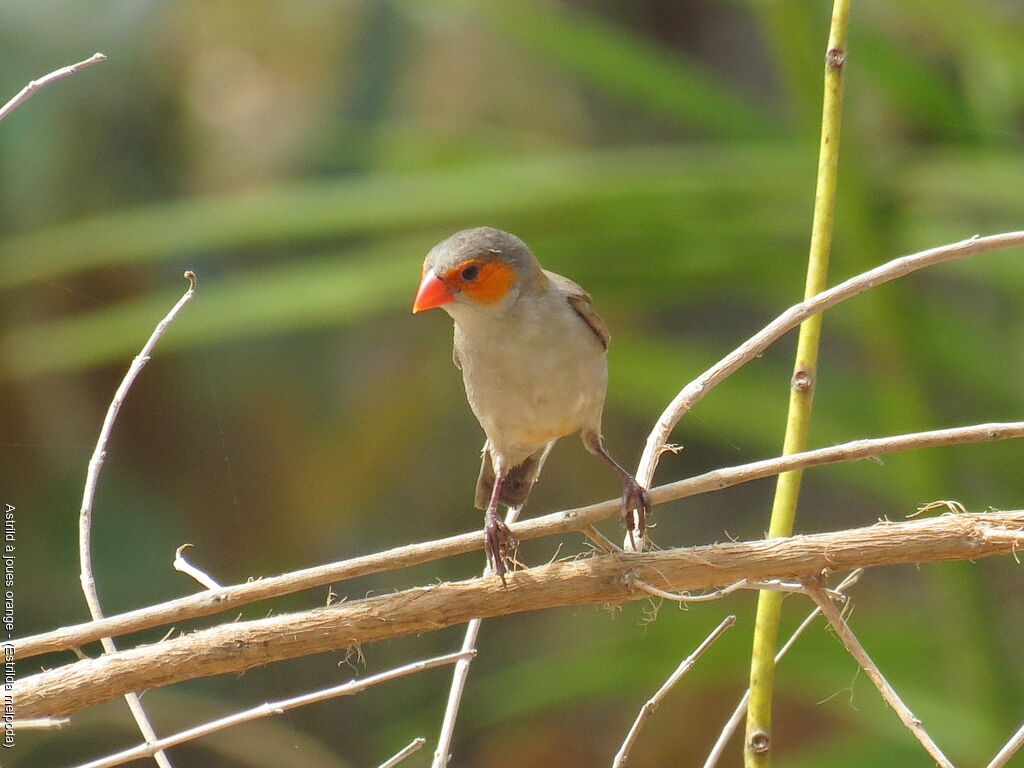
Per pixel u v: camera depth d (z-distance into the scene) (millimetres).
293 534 14773
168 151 14281
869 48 9422
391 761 4848
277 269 10414
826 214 5195
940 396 9297
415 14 14219
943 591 8555
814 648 9211
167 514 13758
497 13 10523
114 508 13320
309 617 4742
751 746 5082
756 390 9617
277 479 14711
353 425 15320
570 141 17219
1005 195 8742
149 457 14016
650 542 5680
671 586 4867
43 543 12875
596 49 10125
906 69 9453
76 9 13367
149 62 13977
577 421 6934
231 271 13258
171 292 12977
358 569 4777
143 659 4633
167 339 10070
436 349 15930
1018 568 10094
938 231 9281
